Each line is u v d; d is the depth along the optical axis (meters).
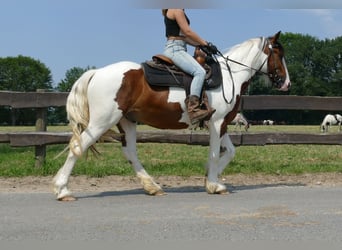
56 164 9.72
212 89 7.17
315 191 7.42
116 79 6.71
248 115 76.38
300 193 7.23
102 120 6.69
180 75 7.02
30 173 9.09
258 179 8.97
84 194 7.22
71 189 7.79
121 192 7.46
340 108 9.95
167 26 7.10
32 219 5.46
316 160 12.45
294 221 5.37
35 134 9.32
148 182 7.19
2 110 73.81
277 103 9.82
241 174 9.48
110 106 6.68
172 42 7.04
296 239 4.69
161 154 14.45
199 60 7.16
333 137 9.85
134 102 6.88
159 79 6.91
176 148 16.86
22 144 9.29
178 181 8.76
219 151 7.33
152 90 6.92
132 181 8.65
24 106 9.39
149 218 5.51
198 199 6.74
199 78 6.92
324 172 9.68
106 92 6.66
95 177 9.01
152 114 7.05
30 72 97.44
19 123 74.81
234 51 7.59
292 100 9.84
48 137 9.35
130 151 7.36
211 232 4.91
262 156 13.47
